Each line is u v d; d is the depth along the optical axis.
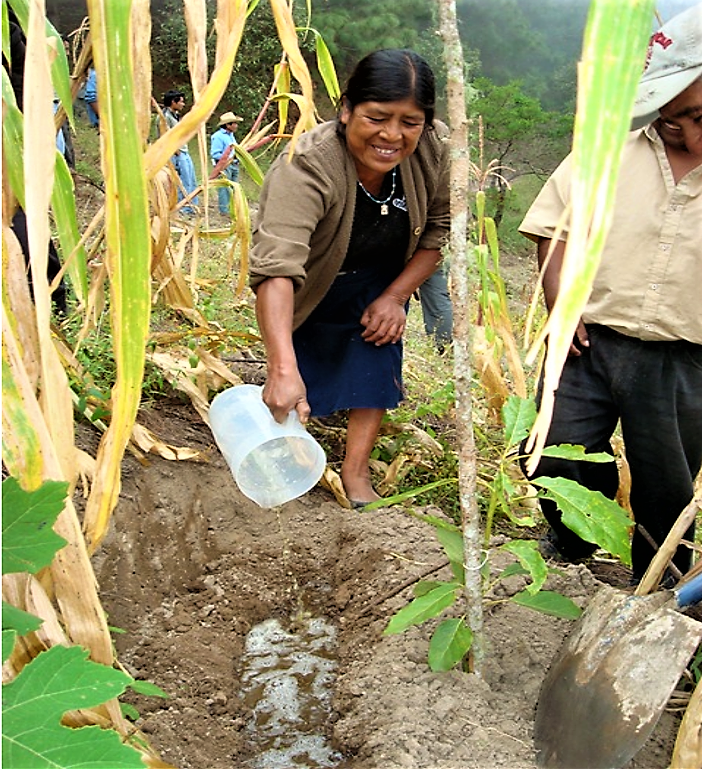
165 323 3.51
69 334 2.86
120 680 0.86
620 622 1.54
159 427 2.80
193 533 2.49
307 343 2.60
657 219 1.90
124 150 0.85
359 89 2.01
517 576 2.07
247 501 2.67
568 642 1.64
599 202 0.57
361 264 2.49
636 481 2.17
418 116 2.03
